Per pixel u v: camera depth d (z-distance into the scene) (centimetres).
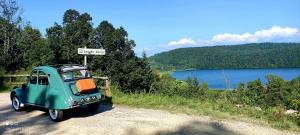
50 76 1092
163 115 1124
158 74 4009
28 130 977
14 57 3272
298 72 12850
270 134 880
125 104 1373
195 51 17688
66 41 4509
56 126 1016
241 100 1402
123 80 3788
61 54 4106
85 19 4975
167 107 1275
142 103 1362
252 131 905
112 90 1631
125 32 5222
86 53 1470
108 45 5006
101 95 1144
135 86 3766
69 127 993
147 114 1147
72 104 1034
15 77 2327
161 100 1402
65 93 1045
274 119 1044
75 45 4562
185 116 1102
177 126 967
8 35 3291
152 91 1905
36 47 3438
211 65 16588
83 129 961
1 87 2162
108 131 932
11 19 3319
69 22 4947
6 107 1395
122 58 4928
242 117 1084
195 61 16212
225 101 1334
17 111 1288
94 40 5041
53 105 1066
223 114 1128
